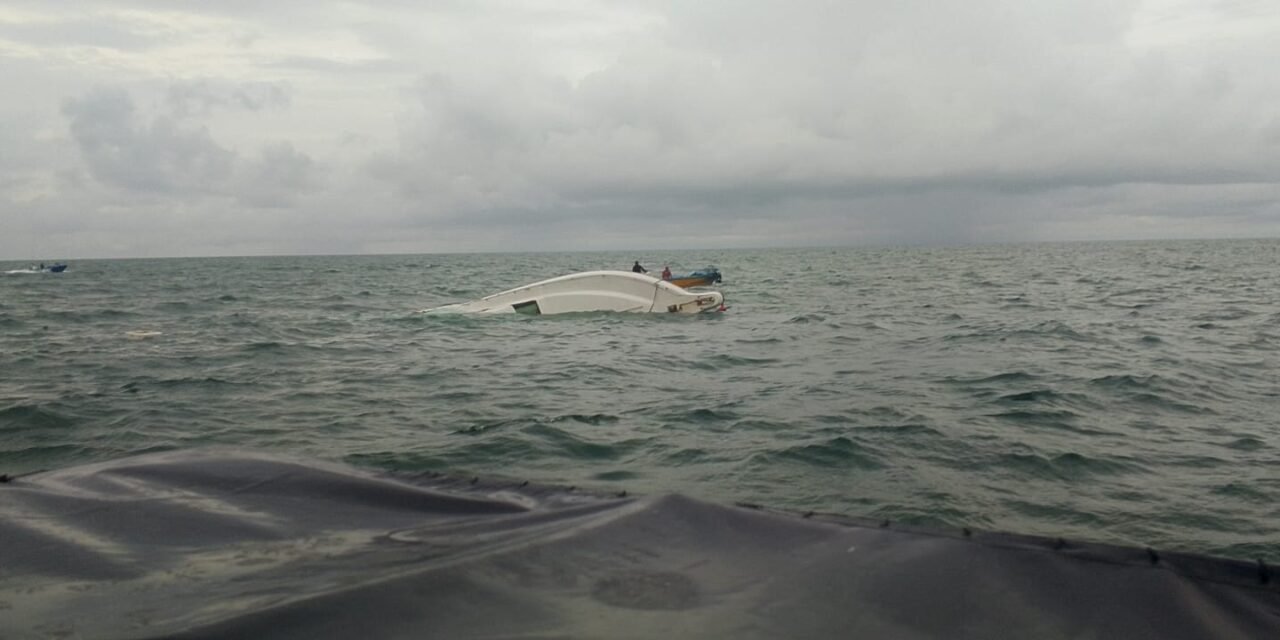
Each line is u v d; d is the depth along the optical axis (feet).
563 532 9.22
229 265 363.35
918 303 80.28
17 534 9.41
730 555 8.72
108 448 24.02
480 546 8.91
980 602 7.72
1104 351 42.96
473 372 37.88
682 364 39.99
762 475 20.01
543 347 47.14
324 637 6.70
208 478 11.59
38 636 7.01
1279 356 40.42
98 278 182.50
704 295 63.57
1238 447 22.41
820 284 120.06
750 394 31.37
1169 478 19.52
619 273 62.64
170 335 55.31
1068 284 111.14
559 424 26.03
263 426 26.61
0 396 31.73
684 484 19.40
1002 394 30.32
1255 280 114.93
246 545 9.17
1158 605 7.66
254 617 6.98
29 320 67.10
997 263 207.51
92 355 44.68
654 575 8.16
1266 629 7.32
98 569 8.46
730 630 7.03
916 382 33.50
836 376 35.60
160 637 6.68
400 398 31.42
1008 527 16.26
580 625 7.02
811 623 7.23
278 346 48.52
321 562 8.56
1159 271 146.61
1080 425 25.12
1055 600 7.79
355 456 22.59
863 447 22.34
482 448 23.18
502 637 6.75
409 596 7.42
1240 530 16.02
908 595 7.82
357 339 52.08
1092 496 18.13
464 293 109.60
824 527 9.57
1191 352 42.24
